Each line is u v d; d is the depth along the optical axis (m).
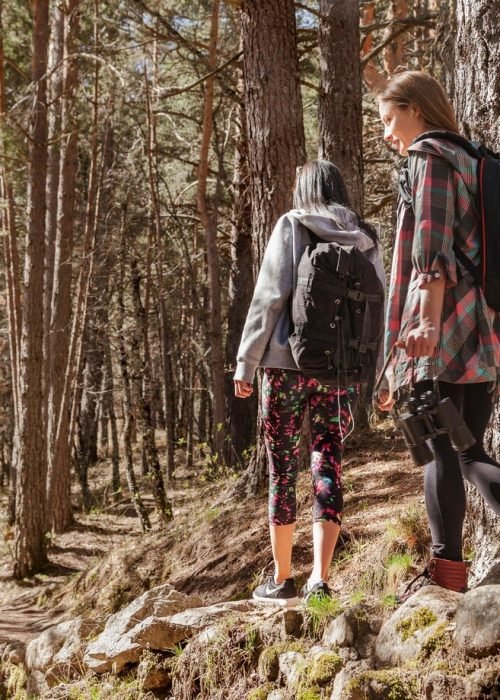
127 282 15.49
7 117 13.09
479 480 2.61
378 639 2.74
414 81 2.71
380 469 7.00
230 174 21.09
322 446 3.44
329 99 8.70
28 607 10.27
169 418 17.72
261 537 6.77
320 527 3.32
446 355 2.53
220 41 15.81
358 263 3.28
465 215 2.52
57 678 4.48
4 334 23.14
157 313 21.22
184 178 19.84
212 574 6.73
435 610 2.59
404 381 2.62
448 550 2.72
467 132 3.42
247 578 6.34
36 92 13.23
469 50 3.40
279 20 7.17
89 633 4.64
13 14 16.80
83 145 18.78
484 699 2.22
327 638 3.02
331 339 3.22
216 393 14.64
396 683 2.49
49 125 15.95
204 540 7.50
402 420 2.51
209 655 3.46
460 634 2.37
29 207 13.17
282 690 3.00
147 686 3.74
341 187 3.51
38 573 13.20
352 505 6.27
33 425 13.41
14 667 5.50
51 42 16.64
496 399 2.73
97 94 15.20
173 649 3.69
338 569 5.00
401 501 5.94
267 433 3.47
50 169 17.06
